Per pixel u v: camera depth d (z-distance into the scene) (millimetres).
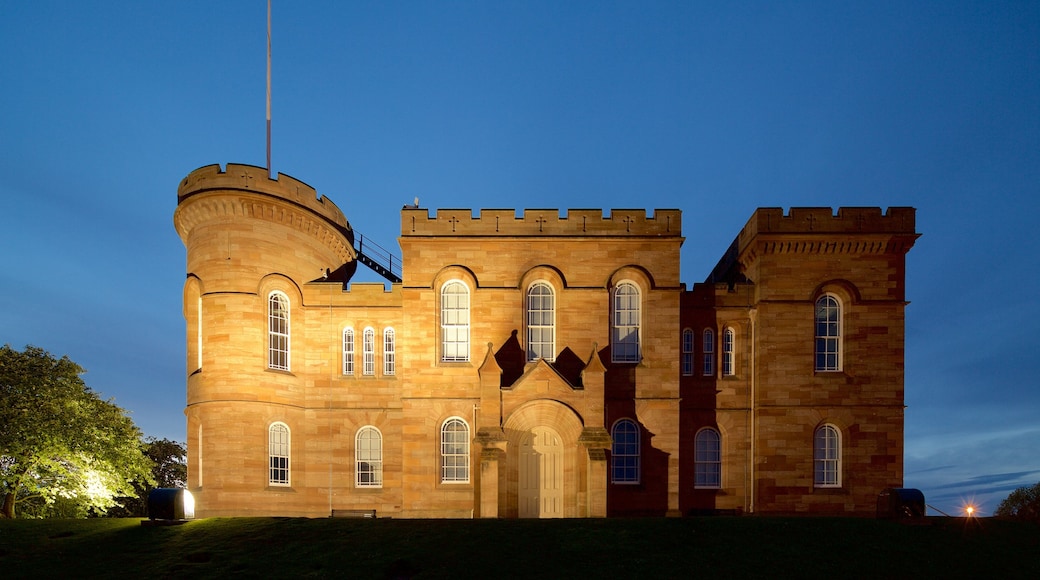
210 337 34062
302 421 35906
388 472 35719
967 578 21938
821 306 35188
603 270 34344
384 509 35469
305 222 36844
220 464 33094
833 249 34844
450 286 34844
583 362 33812
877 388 34469
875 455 34125
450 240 34562
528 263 34438
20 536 27078
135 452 42094
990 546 24422
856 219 34781
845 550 23922
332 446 35844
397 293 36688
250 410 33625
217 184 34344
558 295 34281
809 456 34125
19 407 36750
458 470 33875
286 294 36062
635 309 34531
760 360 34688
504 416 31953
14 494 38469
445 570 22375
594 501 30625
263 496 33688
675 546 24250
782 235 34531
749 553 23625
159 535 26609
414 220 34625
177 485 59125
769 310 34781
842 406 34344
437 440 33906
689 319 36031
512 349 33969
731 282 41031
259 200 34625
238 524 27547
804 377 34500
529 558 23250
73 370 40469
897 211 34781
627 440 33750
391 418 36000
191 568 23047
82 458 37375
